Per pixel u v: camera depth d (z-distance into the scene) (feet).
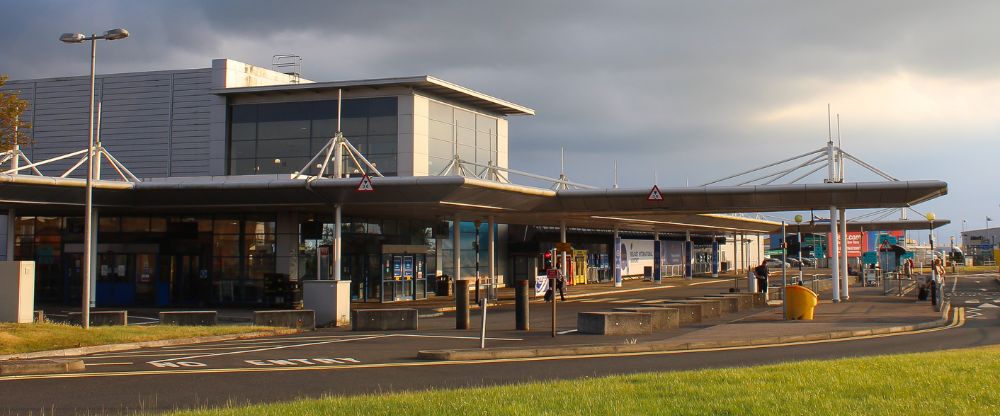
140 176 168.66
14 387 44.60
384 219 148.97
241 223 131.75
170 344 73.41
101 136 171.12
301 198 116.67
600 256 226.99
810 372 43.62
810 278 189.16
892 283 168.25
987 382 39.58
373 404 34.86
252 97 165.68
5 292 80.12
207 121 166.61
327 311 96.99
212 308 125.18
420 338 76.43
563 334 78.48
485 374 49.70
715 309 100.17
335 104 162.50
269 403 38.65
